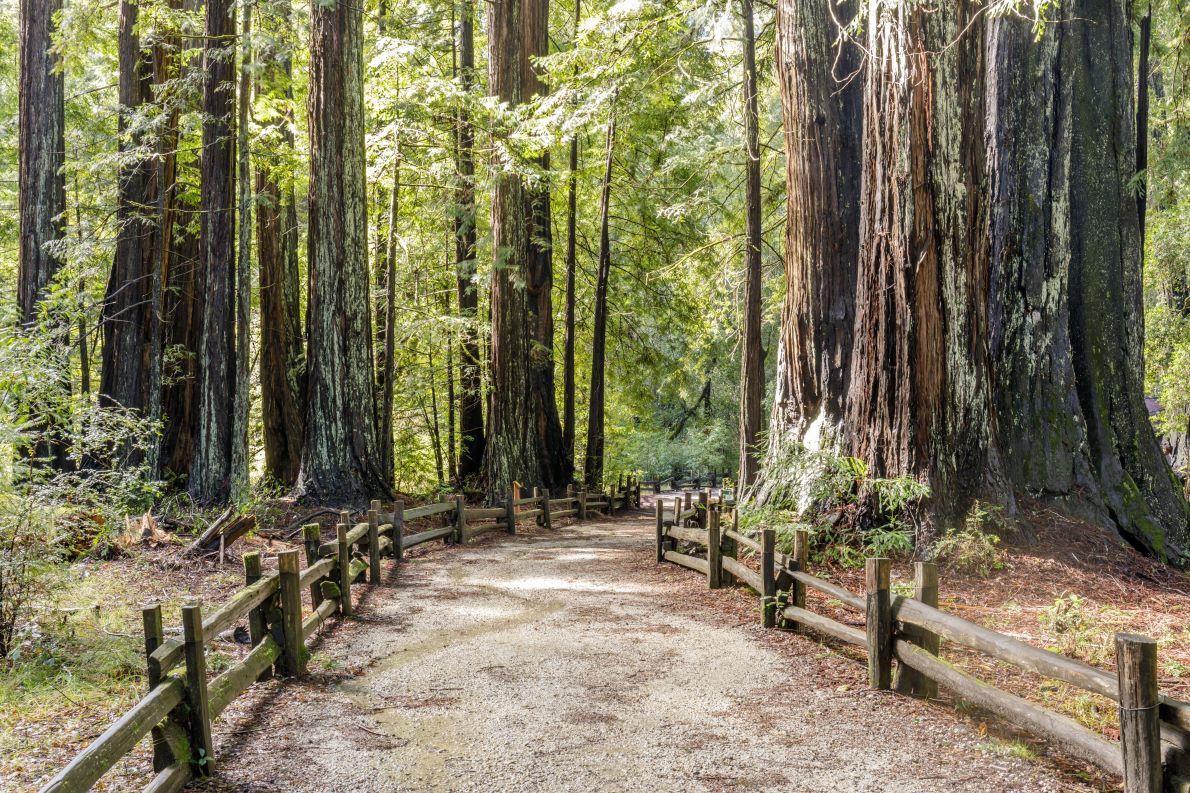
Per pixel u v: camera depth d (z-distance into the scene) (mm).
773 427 13047
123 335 17219
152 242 17750
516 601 10109
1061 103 12906
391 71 20016
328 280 16875
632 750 5414
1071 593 9680
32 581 6977
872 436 11250
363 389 17188
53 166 18312
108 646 7121
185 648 4949
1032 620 8570
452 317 22562
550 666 7305
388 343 21672
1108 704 6188
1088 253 13031
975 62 10859
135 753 5148
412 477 27594
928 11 10484
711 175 22688
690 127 23141
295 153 20078
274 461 20938
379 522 12719
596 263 29609
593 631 8562
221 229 16312
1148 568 10977
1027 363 12461
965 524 10734
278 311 21094
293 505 16188
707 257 24969
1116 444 12734
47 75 18266
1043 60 12883
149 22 17109
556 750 5410
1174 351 22531
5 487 6648
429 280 27688
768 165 24312
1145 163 17469
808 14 12828
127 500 12359
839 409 12312
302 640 7070
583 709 6199
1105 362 12922
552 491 24297
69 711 5879
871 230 11273
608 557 13906
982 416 11148
